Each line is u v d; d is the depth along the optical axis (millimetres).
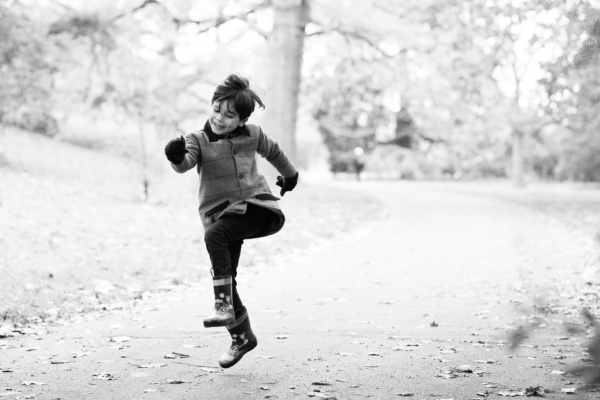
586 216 18578
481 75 16625
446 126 31625
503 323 6473
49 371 4734
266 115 21719
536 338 5707
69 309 7051
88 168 23078
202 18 21250
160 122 18391
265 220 4457
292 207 18156
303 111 29047
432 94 23906
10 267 8680
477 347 5512
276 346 5551
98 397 4145
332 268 10094
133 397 4148
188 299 7859
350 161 48031
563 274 9273
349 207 19297
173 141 4078
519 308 3250
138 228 13164
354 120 45938
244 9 21297
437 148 47031
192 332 6090
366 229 15031
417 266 10219
